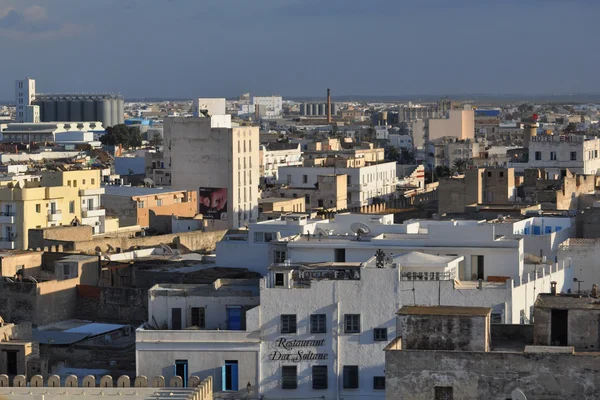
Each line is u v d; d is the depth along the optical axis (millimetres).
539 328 105875
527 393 97000
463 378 97688
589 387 96062
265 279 131125
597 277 168250
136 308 154375
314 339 130000
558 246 170125
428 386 98062
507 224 172125
